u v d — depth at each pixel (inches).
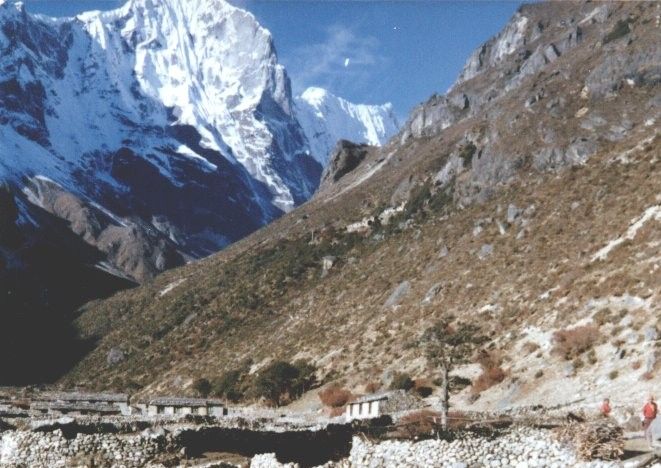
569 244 3764.8
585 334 2655.0
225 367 5014.8
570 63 6392.7
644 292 2785.4
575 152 4904.0
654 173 4013.3
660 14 6043.3
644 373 2182.6
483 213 4948.3
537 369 2659.9
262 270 7042.3
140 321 7465.6
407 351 3572.8
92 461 1497.3
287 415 3240.7
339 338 4375.0
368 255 5969.5
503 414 2078.0
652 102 5012.3
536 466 1182.3
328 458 1647.4
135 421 2007.9
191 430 1572.3
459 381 2883.9
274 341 5068.9
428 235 5339.6
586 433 1175.0
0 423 1905.8
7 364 7140.8
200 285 7603.4
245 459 1534.2
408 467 1291.8
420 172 7022.6
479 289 3838.6
